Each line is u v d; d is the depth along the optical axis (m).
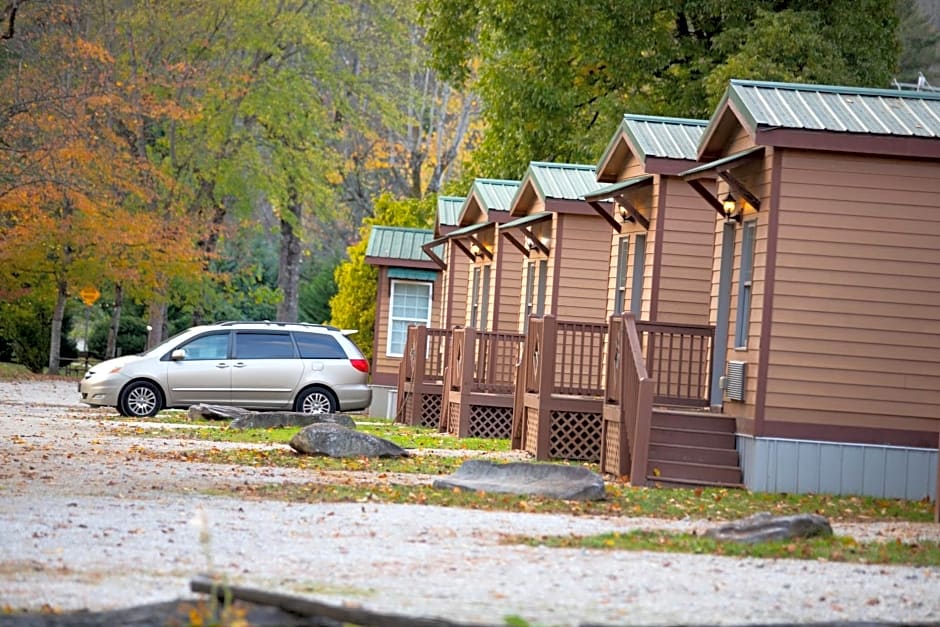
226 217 109.69
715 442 32.03
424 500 25.00
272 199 101.62
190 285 94.38
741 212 33.38
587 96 70.56
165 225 82.88
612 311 42.31
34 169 73.19
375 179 133.88
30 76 75.56
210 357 50.00
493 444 42.00
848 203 30.73
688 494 29.12
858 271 30.80
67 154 73.38
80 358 94.81
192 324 105.75
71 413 49.56
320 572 16.77
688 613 14.76
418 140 118.69
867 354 30.83
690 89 65.44
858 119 30.77
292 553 18.23
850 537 21.61
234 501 23.88
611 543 20.05
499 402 45.94
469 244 63.41
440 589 15.75
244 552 18.19
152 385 49.22
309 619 12.91
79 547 18.08
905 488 30.73
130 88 81.12
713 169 32.03
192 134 96.94
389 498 25.12
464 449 39.69
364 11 111.38
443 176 124.38
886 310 30.80
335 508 23.34
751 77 59.91
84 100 76.06
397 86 108.06
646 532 21.52
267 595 13.23
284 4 98.06
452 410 48.12
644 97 66.75
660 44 67.12
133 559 17.23
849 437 30.77
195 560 17.33
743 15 64.94
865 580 17.70
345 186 128.75
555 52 66.75
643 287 39.12
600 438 36.94
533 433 38.38
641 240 40.41
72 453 32.28
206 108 95.25
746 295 33.16
